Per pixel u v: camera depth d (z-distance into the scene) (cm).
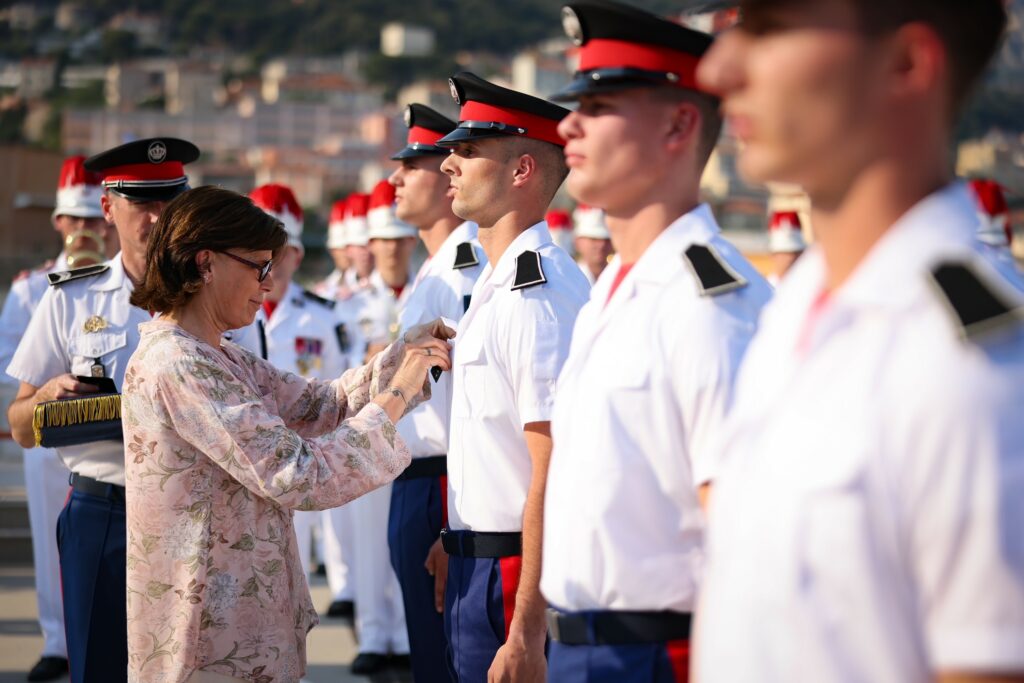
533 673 253
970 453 96
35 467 534
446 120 407
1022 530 94
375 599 557
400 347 298
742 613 112
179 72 16825
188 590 257
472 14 19912
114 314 358
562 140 294
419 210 411
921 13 109
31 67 18650
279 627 266
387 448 272
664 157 192
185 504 260
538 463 261
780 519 109
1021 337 97
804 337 119
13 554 755
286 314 635
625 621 183
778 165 116
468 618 283
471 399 284
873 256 111
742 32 118
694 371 176
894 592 103
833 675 105
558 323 270
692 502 181
